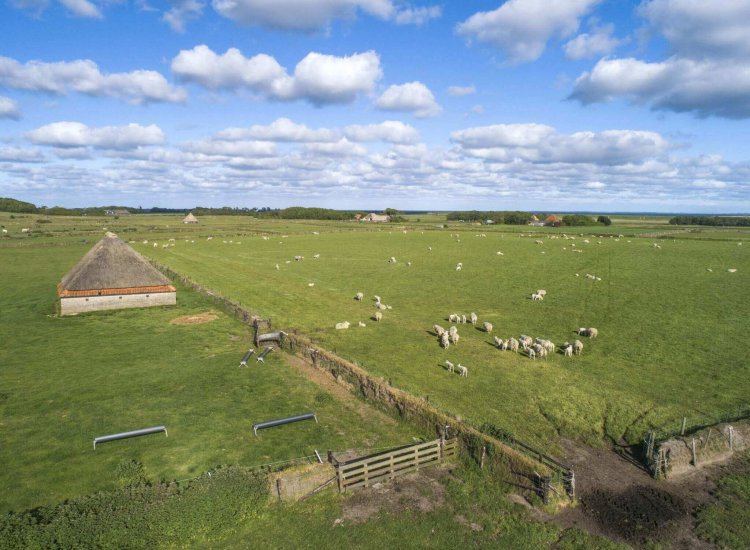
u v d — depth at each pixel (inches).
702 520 714.8
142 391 1179.3
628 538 679.7
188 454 890.7
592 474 836.0
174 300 2135.8
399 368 1346.0
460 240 5059.1
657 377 1275.8
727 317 1847.9
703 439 888.3
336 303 2207.2
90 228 6505.9
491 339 1637.6
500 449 831.1
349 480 792.9
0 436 949.8
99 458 873.5
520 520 717.9
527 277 2807.6
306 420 1028.5
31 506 730.8
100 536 633.0
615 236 5383.9
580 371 1326.3
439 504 759.7
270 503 747.4
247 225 7765.8
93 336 1643.7
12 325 1775.3
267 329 1669.5
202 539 671.1
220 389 1196.5
